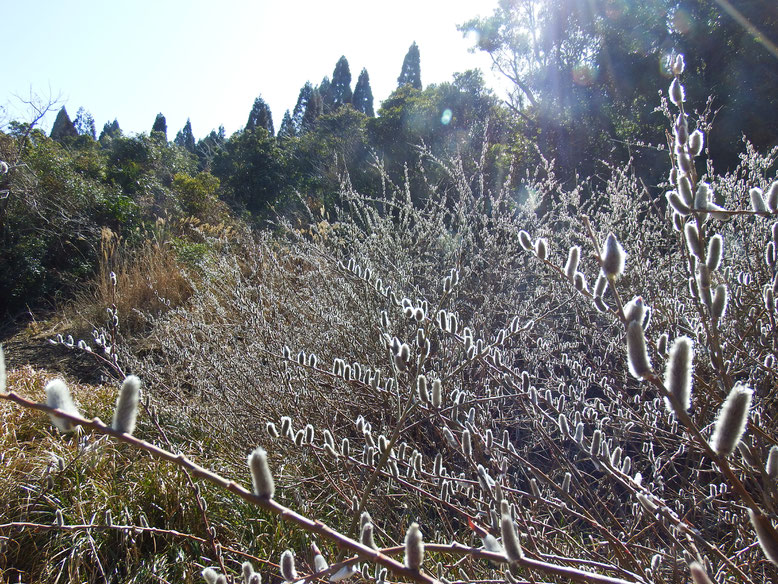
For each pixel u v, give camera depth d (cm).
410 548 75
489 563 202
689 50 1012
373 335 321
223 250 683
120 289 702
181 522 264
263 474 78
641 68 1073
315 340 344
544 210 570
